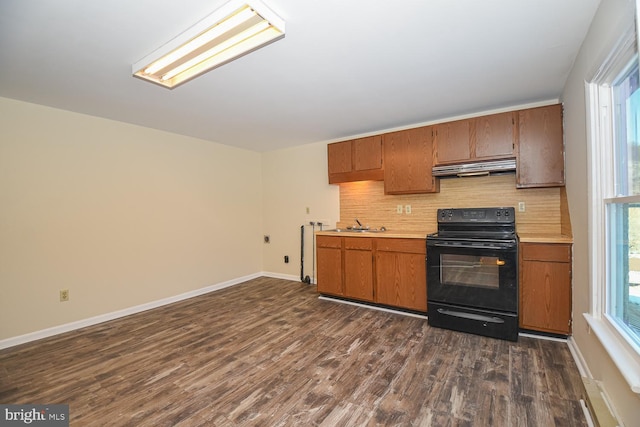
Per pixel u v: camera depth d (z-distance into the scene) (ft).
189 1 4.78
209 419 5.46
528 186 9.11
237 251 15.66
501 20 5.47
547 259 8.16
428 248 9.61
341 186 14.25
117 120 11.01
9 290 8.63
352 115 10.79
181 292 12.95
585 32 5.85
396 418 5.38
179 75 7.00
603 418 4.66
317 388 6.33
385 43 6.18
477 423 5.20
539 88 8.63
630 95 4.88
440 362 7.26
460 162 10.20
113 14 5.08
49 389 6.43
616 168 5.46
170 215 12.67
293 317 10.50
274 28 5.29
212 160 14.49
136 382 6.66
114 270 10.84
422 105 9.89
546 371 6.74
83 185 10.15
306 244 15.53
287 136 13.70
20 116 8.90
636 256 4.63
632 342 4.45
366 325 9.66
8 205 8.66
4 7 4.80
